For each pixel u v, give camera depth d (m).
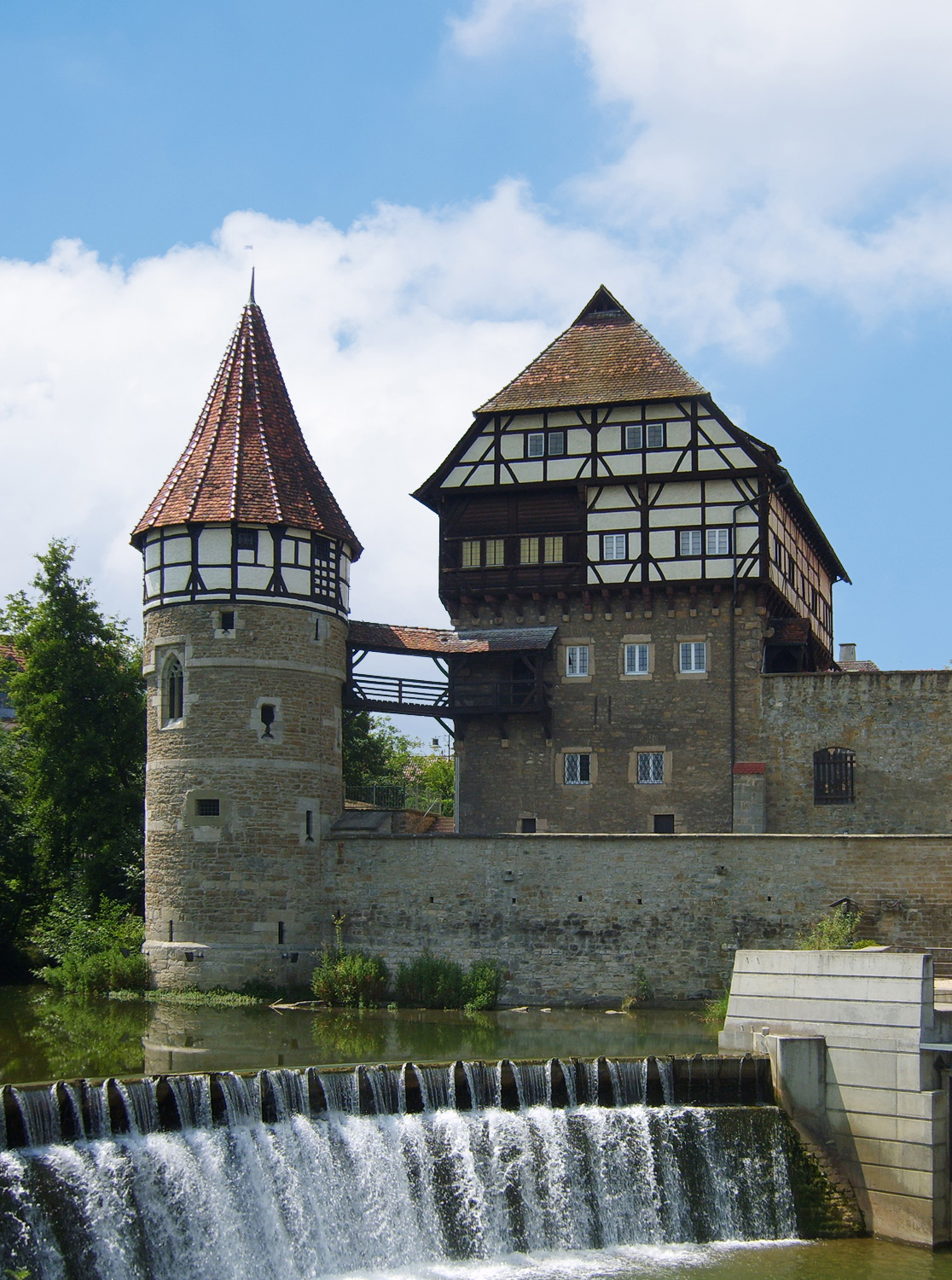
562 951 35.09
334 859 37.44
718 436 41.97
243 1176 21.36
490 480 43.38
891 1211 24.56
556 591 42.66
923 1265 22.89
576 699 42.78
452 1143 23.16
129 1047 27.39
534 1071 24.53
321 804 37.84
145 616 38.56
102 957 37.41
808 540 49.53
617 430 42.69
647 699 42.31
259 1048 27.47
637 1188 24.11
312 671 38.09
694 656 42.19
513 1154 23.47
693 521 42.00
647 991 34.34
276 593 37.62
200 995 35.75
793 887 33.69
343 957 36.09
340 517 40.03
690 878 34.44
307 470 39.81
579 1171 23.83
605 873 35.03
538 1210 23.44
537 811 42.66
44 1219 19.33
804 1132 25.50
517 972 35.28
